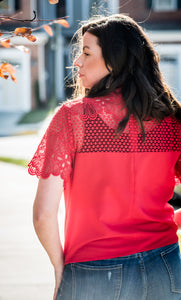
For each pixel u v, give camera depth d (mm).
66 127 1629
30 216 6387
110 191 1655
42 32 23531
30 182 9156
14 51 24750
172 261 1737
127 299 1674
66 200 1713
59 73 25094
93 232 1655
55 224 1631
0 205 7051
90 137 1640
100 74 1745
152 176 1734
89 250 1651
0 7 23984
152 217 1727
